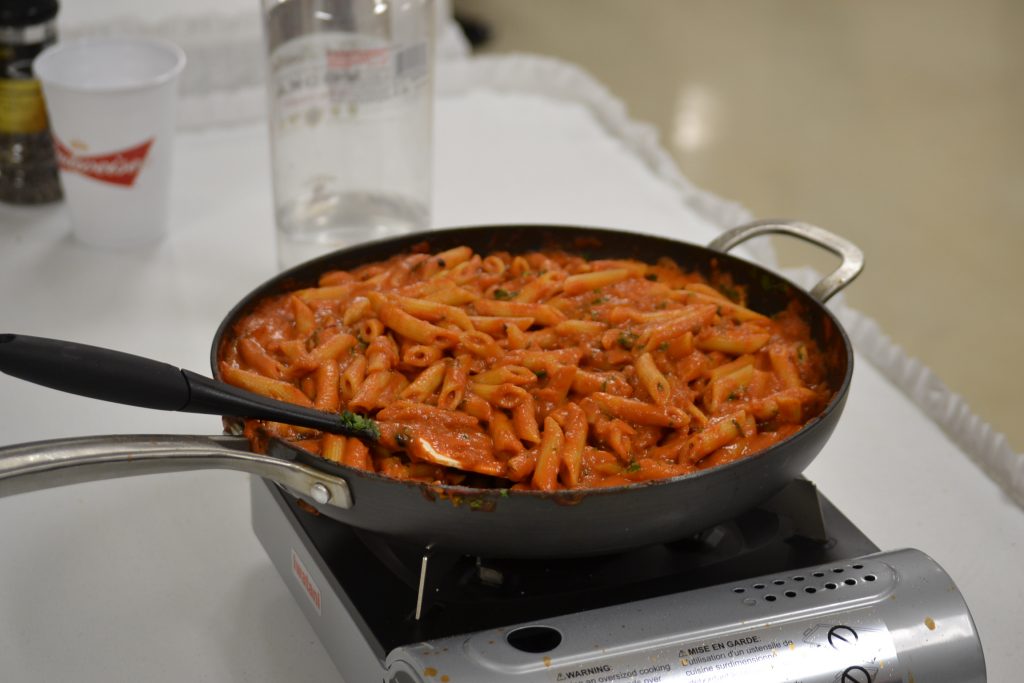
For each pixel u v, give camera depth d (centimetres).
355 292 110
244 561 106
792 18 424
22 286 145
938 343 269
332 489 79
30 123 158
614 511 78
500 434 91
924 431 125
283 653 96
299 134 151
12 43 154
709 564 91
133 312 142
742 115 357
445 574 87
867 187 324
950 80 386
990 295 284
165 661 94
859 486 116
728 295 114
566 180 177
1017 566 106
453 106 199
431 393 98
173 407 82
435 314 105
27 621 98
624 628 79
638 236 117
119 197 150
